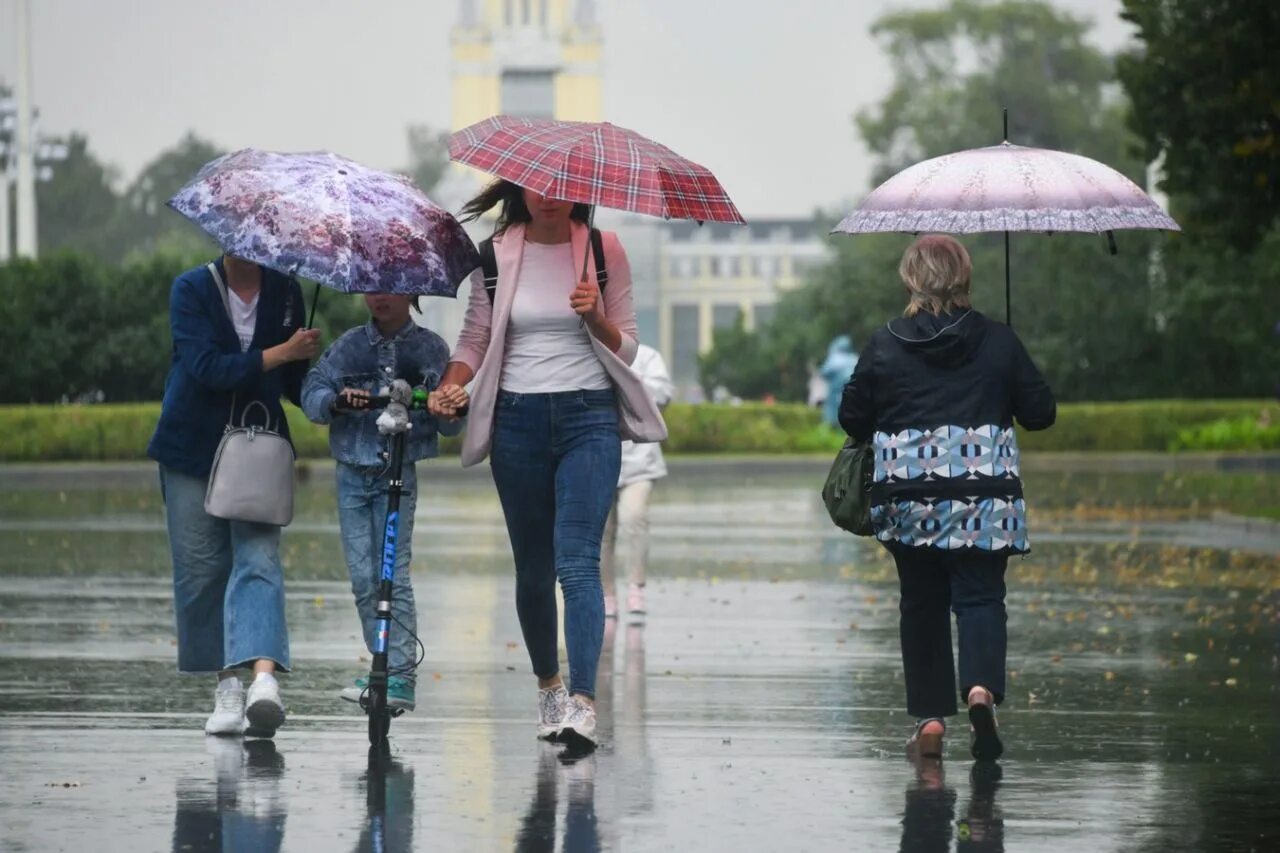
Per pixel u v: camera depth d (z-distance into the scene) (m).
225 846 19.52
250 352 24.92
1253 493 89.25
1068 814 21.53
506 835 20.14
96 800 21.53
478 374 24.50
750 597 45.84
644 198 23.02
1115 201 24.56
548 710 25.66
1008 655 35.72
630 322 24.89
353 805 21.44
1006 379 24.06
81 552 55.56
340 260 23.44
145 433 119.25
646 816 21.12
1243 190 69.00
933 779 23.42
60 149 182.88
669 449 136.38
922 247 24.33
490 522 70.56
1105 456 126.19
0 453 116.94
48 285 140.62
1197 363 161.38
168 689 29.98
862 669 33.44
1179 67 68.31
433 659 34.38
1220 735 26.81
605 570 40.28
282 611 25.44
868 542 62.28
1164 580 50.06
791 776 23.50
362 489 25.61
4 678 31.14
